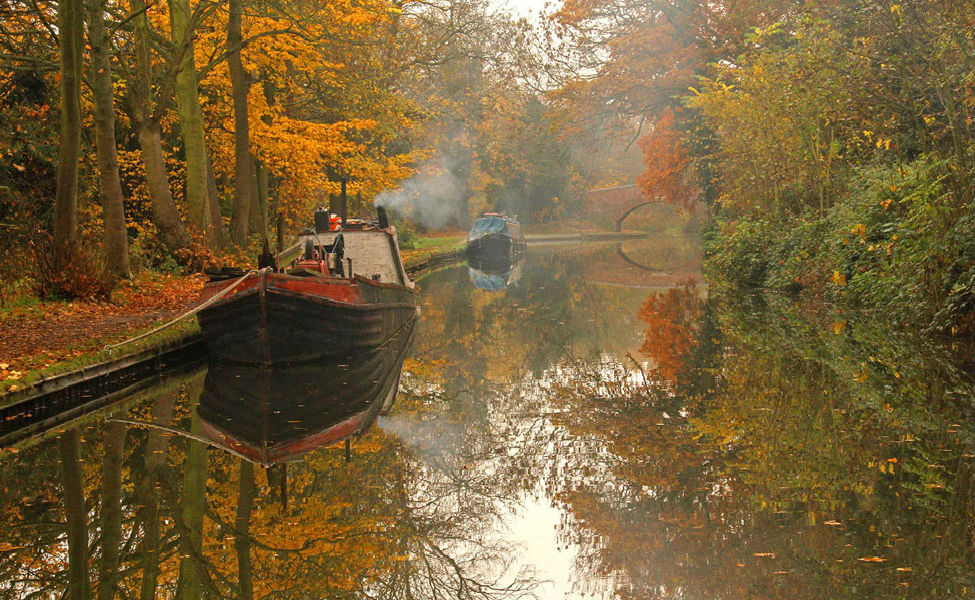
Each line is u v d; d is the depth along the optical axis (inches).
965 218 452.8
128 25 743.1
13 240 693.3
